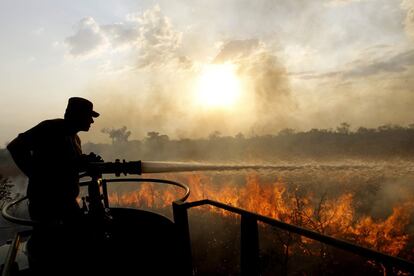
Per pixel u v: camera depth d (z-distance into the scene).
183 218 2.56
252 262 2.25
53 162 2.53
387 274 1.42
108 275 2.56
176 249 2.73
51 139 2.53
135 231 2.92
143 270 2.72
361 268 20.72
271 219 2.04
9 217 2.25
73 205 2.66
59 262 2.42
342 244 1.61
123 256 2.67
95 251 2.54
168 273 2.78
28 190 2.56
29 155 2.49
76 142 2.81
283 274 22.12
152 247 2.83
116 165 2.57
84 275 2.48
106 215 2.73
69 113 2.59
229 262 25.08
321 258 22.78
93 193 2.66
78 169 2.61
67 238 2.46
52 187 2.54
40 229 2.47
